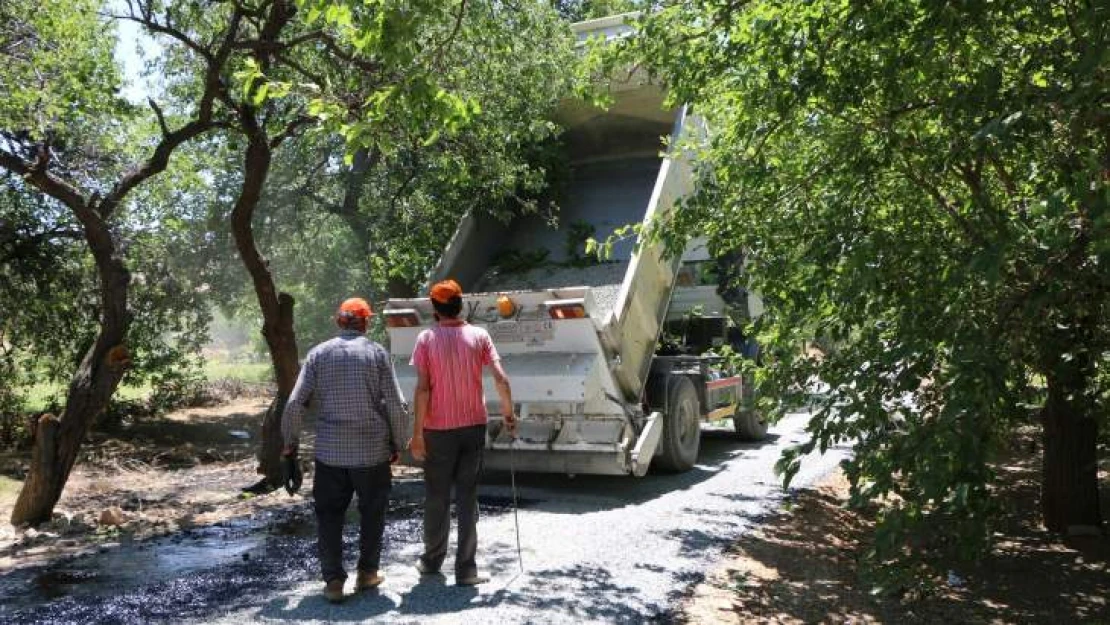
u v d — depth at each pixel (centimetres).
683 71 569
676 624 468
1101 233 358
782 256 568
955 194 579
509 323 790
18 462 1210
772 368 579
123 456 1243
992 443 390
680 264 921
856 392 446
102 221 863
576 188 1024
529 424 806
